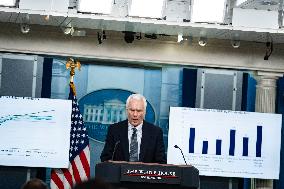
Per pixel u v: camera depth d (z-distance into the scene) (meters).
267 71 9.82
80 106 10.07
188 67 10.07
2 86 9.56
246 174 9.29
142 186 4.82
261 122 9.30
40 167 9.75
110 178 4.77
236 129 9.26
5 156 8.97
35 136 8.98
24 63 9.61
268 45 9.29
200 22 8.00
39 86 9.86
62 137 8.98
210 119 9.21
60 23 8.76
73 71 9.11
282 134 10.29
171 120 9.14
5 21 9.10
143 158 6.04
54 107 8.99
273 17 8.04
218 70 9.96
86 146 8.97
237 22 8.05
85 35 9.57
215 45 9.76
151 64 10.16
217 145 9.22
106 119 10.12
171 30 8.66
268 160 9.31
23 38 9.51
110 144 6.09
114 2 7.99
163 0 7.86
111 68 10.13
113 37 9.62
